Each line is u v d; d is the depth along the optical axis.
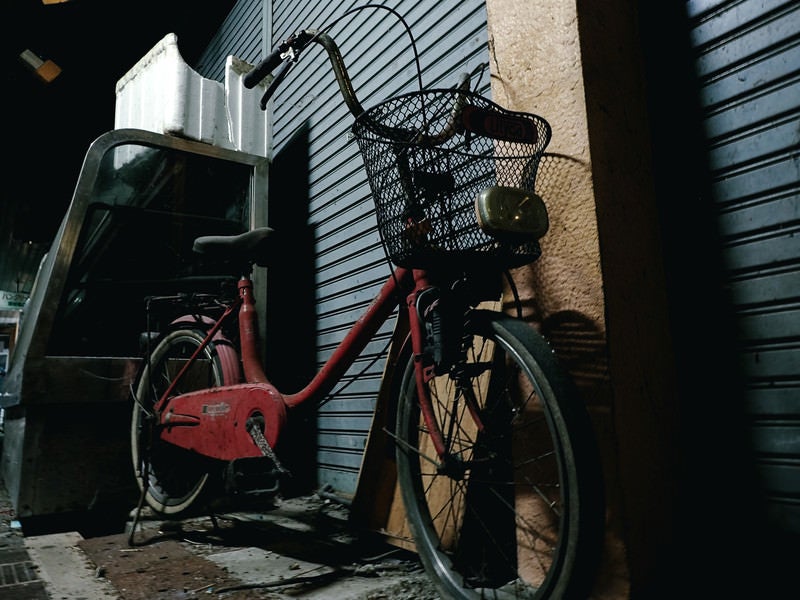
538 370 1.57
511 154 2.10
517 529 2.16
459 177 1.84
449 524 2.25
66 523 3.57
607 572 1.84
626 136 2.14
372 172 1.85
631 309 1.99
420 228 1.70
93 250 3.88
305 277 4.49
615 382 1.87
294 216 4.75
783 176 1.87
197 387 3.86
